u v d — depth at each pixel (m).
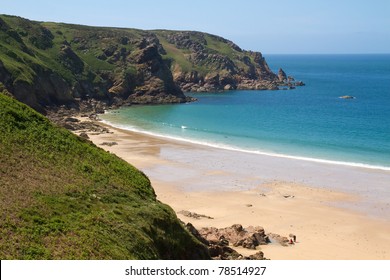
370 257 40.19
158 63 175.00
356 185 63.81
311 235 45.66
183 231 34.38
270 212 52.53
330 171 71.12
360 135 100.62
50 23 199.00
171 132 105.25
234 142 93.88
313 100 172.88
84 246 25.62
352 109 146.62
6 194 29.80
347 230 47.31
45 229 26.44
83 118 124.12
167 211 34.94
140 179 41.22
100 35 192.62
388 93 199.12
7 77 115.50
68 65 155.75
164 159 77.94
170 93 172.25
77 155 40.75
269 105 158.00
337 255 40.38
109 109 145.25
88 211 30.75
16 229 25.55
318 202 56.56
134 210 32.75
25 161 36.03
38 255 23.73
